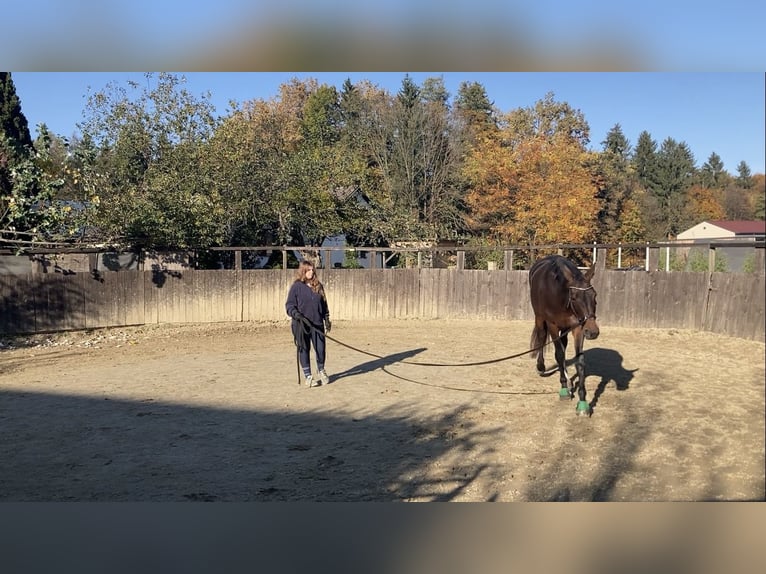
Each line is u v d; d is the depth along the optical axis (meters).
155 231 15.47
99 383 8.96
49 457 5.69
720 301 13.84
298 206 21.64
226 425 6.73
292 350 12.27
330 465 5.46
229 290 16.34
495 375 9.63
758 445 5.98
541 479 5.11
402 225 24.30
